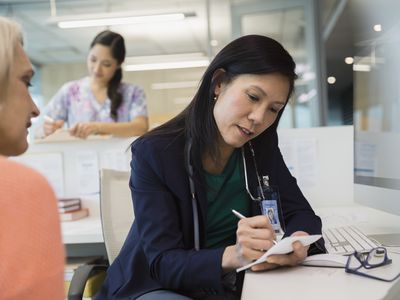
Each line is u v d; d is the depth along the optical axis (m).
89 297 1.30
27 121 0.60
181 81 6.74
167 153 1.00
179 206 1.00
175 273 0.87
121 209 1.36
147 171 0.99
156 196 0.96
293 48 4.18
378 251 0.87
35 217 0.40
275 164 1.18
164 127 1.08
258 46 0.92
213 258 0.85
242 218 0.90
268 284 0.72
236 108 0.94
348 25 3.89
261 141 1.15
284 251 0.80
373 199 1.33
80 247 1.83
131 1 4.56
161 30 5.36
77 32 5.48
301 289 0.69
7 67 0.55
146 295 0.93
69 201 1.90
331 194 1.80
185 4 4.62
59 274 0.42
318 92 4.09
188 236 1.01
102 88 2.73
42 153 2.04
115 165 1.99
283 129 1.81
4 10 4.69
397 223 1.35
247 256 0.81
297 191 1.21
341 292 0.66
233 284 0.89
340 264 0.81
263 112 0.92
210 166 1.08
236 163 1.12
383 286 0.68
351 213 1.58
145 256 1.00
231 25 4.18
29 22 5.07
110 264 1.19
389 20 2.00
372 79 1.50
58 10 4.76
